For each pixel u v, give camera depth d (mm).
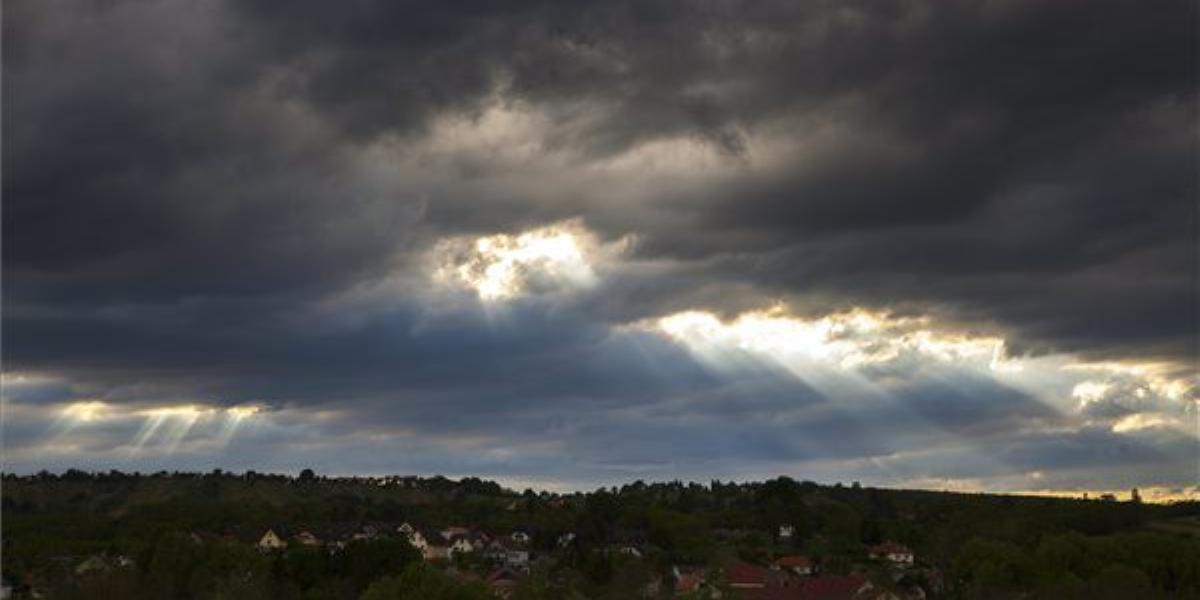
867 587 153875
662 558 199875
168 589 126938
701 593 63281
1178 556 150625
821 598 149500
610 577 164000
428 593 107438
